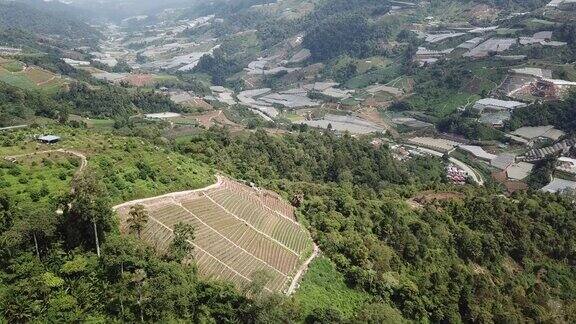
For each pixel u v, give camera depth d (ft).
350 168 628.28
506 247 441.27
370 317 298.35
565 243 463.83
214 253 310.04
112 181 338.54
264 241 345.51
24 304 222.89
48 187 307.17
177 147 511.40
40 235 256.52
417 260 386.32
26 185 304.50
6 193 277.44
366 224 409.69
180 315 245.65
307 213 411.13
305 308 289.94
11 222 264.31
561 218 483.92
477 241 427.33
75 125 630.33
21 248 252.21
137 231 291.58
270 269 314.96
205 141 539.29
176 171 392.88
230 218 355.56
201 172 416.05
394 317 308.19
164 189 359.66
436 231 427.74
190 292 254.06
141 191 343.67
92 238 269.23
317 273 335.47
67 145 385.29
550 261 454.40
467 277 385.70
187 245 285.23
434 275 370.94
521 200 503.61
